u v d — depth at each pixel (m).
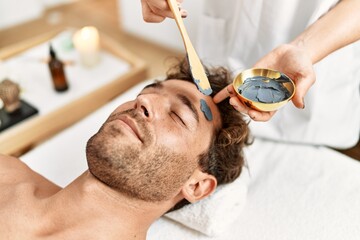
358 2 0.99
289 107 1.30
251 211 1.19
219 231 1.12
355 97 1.31
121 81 1.78
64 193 0.99
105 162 0.90
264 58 0.97
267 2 1.16
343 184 1.23
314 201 1.19
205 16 1.35
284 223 1.15
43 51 2.07
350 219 1.13
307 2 1.15
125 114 0.96
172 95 1.01
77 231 0.95
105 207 0.97
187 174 1.00
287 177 1.28
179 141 0.96
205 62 1.40
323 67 1.19
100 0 3.65
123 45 2.94
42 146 1.37
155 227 1.16
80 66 1.98
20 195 1.02
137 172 0.92
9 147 1.48
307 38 0.97
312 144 1.39
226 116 1.06
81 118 1.71
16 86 1.55
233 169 1.11
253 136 1.29
